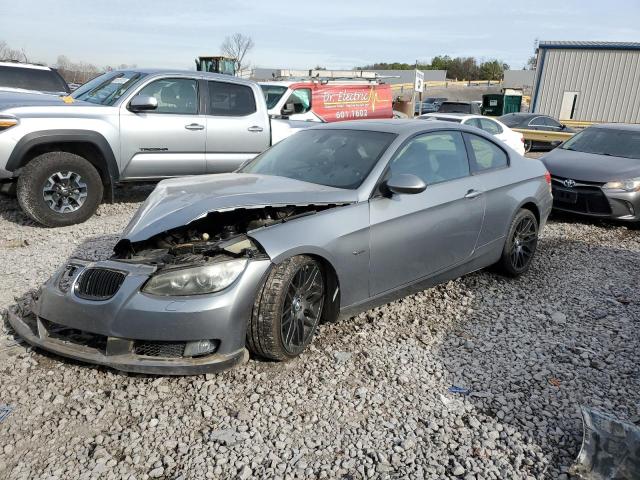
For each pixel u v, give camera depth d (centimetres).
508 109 2953
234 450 273
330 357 367
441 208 429
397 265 403
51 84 1075
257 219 365
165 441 278
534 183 541
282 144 493
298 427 293
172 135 742
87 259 350
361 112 1374
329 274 367
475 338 408
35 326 356
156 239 357
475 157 489
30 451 268
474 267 484
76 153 692
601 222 829
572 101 2672
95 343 324
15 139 625
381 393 328
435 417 308
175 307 303
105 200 762
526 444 288
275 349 335
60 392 314
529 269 579
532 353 388
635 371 366
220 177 420
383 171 404
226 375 337
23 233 636
